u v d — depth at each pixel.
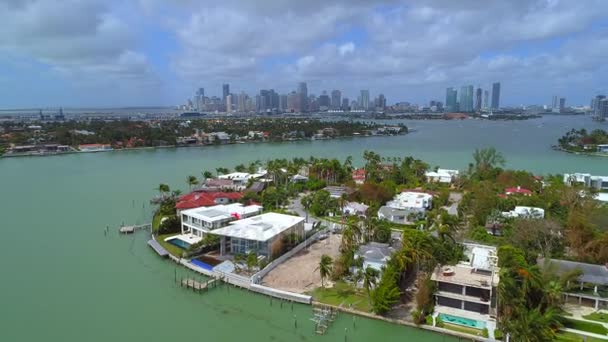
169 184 158.88
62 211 117.88
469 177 155.88
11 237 94.31
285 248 82.38
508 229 84.62
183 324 56.97
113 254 83.56
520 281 52.34
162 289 67.75
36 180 167.50
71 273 73.94
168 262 79.06
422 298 56.19
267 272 71.81
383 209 107.44
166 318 58.56
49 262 79.12
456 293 58.31
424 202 113.94
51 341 52.72
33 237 94.44
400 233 93.19
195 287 66.44
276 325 56.53
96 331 55.09
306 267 74.38
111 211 118.00
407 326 54.94
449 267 63.12
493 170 157.12
